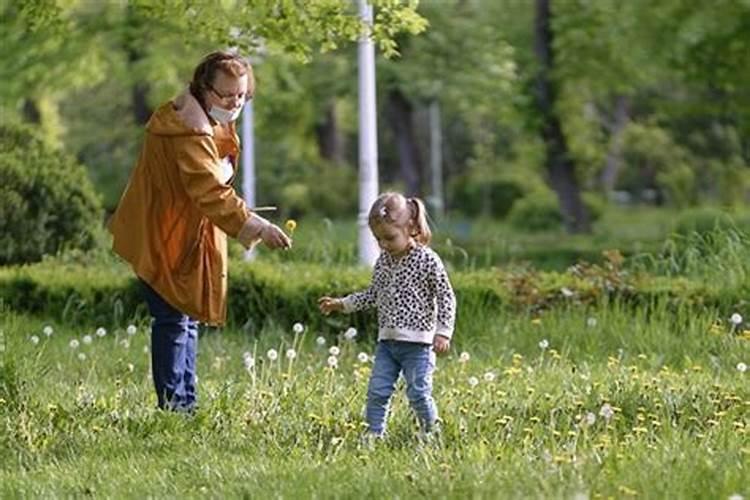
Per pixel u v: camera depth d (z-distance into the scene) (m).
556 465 8.62
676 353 14.78
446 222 33.97
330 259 20.44
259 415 10.75
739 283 16.59
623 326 15.57
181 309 10.99
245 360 12.37
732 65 35.91
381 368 10.40
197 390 12.05
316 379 12.02
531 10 42.78
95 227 21.36
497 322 16.19
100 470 9.37
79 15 30.06
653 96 55.97
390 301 10.37
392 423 10.70
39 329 16.83
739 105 41.28
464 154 66.25
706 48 35.25
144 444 10.17
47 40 28.78
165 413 10.68
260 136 46.50
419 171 44.41
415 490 8.27
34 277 18.30
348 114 55.34
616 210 62.34
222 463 9.40
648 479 8.23
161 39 29.84
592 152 48.25
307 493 8.33
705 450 9.12
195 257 10.99
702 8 33.81
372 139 20.08
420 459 9.23
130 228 11.06
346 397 11.37
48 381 12.47
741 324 15.88
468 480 8.39
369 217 10.34
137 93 39.69
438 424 10.23
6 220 20.83
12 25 28.70
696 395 11.29
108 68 31.73
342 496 8.22
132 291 17.88
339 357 14.42
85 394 11.71
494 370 13.16
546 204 52.12
